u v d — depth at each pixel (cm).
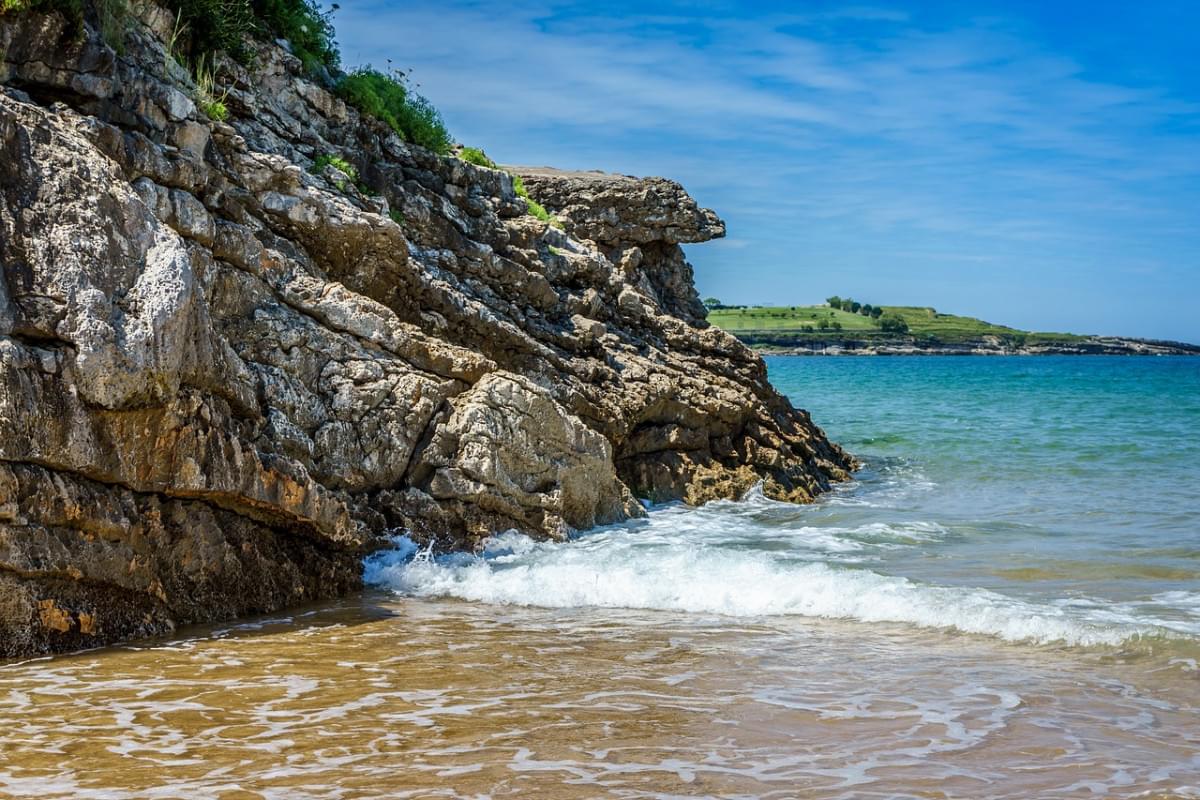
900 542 1814
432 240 2050
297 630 1223
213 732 878
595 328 2230
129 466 1141
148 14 1564
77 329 1091
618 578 1445
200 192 1496
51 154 1154
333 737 871
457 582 1454
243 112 1758
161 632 1189
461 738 871
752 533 1888
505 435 1670
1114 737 889
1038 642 1182
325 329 1583
